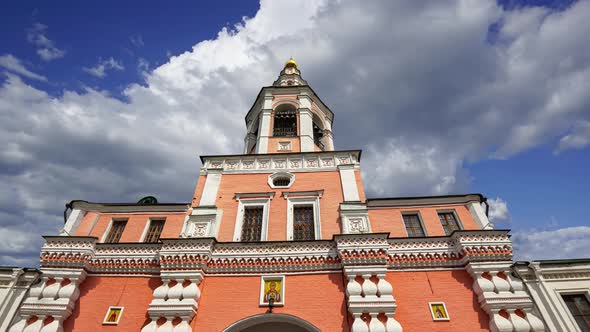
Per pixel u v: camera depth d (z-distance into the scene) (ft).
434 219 53.16
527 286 44.39
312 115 78.69
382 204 55.42
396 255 47.32
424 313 42.24
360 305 40.65
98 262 48.44
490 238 46.83
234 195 56.90
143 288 46.37
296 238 51.13
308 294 43.73
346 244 45.93
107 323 43.06
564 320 41.06
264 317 42.14
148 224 55.06
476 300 43.21
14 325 41.32
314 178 59.26
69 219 53.83
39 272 46.98
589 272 45.39
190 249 46.52
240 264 46.52
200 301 43.70
